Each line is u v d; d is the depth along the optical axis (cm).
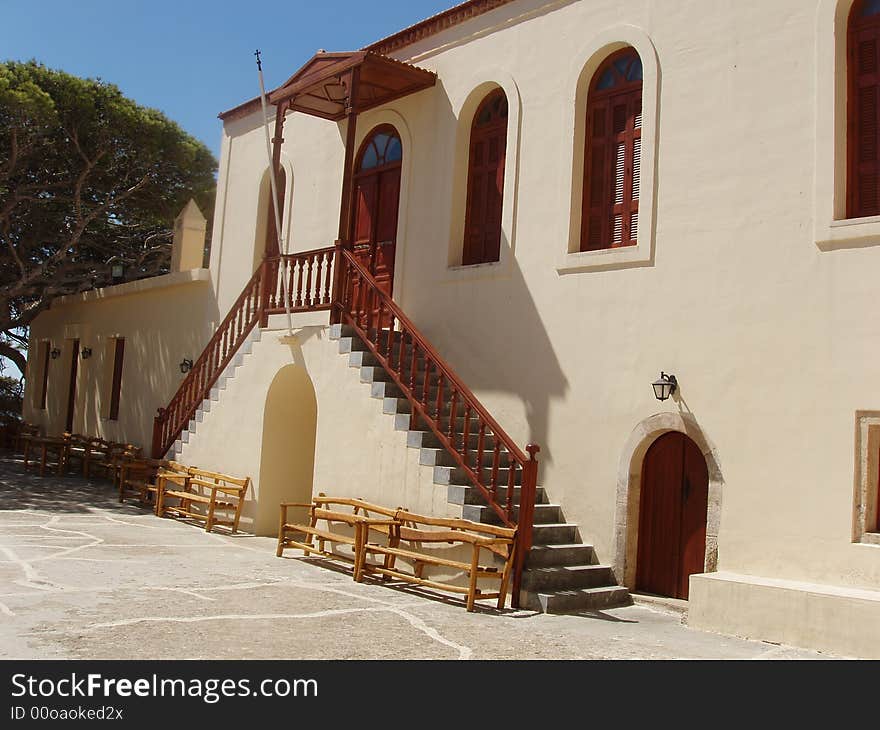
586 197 974
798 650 650
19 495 1334
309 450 1187
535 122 1021
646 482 880
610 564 876
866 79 764
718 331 816
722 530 790
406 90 1187
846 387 726
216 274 1566
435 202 1138
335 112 1294
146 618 625
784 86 795
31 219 1998
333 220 1320
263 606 698
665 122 884
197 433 1279
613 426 892
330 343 1044
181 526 1142
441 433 887
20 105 1700
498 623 697
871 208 750
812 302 754
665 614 792
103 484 1559
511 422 992
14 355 2534
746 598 694
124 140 1944
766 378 777
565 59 996
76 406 2017
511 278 1020
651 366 866
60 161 1928
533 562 809
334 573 884
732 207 820
